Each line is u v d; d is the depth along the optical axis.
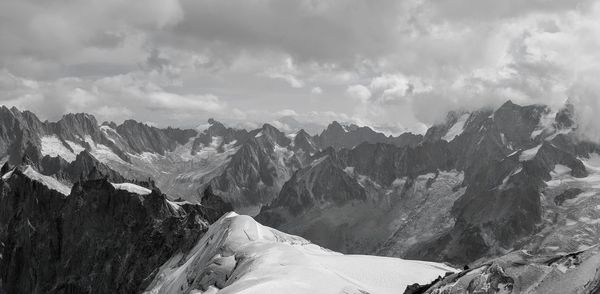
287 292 106.44
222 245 192.12
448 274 96.56
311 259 148.12
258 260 145.12
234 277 148.88
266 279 120.50
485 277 75.06
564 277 66.69
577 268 66.69
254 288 107.94
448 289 78.62
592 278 63.25
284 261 140.38
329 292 110.38
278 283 112.75
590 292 61.50
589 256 67.75
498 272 73.75
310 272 124.62
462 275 80.62
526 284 70.00
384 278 148.00
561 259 70.69
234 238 194.50
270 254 150.62
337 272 143.50
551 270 69.44
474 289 74.81
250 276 128.62
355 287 119.94
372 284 140.62
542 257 73.12
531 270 71.38
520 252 75.88
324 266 146.12
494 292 72.19
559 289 65.38
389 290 135.50
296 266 131.25
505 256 76.06
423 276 156.12
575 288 63.91
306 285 113.19
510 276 72.12
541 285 68.12
